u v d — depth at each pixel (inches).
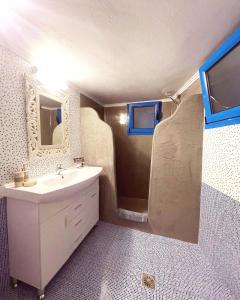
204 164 61.4
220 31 40.7
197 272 52.5
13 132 47.7
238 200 42.0
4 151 45.1
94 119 83.4
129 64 58.6
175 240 69.4
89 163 85.4
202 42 45.4
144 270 53.1
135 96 99.9
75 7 32.6
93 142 84.1
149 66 60.3
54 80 64.9
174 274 51.6
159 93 94.4
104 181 83.1
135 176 117.2
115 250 62.5
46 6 32.2
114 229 77.3
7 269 46.0
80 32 40.6
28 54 50.6
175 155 68.2
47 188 44.3
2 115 44.3
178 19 36.4
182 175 67.9
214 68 48.3
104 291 45.6
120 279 49.6
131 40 44.3
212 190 55.1
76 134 82.4
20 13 34.0
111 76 69.4
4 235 45.0
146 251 62.2
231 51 40.6
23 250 43.8
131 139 116.0
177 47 47.8
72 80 73.3
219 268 50.6
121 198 115.3
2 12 33.7
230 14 35.1
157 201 72.5
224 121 47.1
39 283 42.4
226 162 46.9
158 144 70.2
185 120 65.6
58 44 45.9
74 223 56.9
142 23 37.6
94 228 77.9
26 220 42.4
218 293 45.3
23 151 51.3
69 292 45.1
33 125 54.3
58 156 68.4
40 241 41.4
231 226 44.7
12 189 42.9
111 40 44.1
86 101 93.7
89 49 48.6
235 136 42.9
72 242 55.9
